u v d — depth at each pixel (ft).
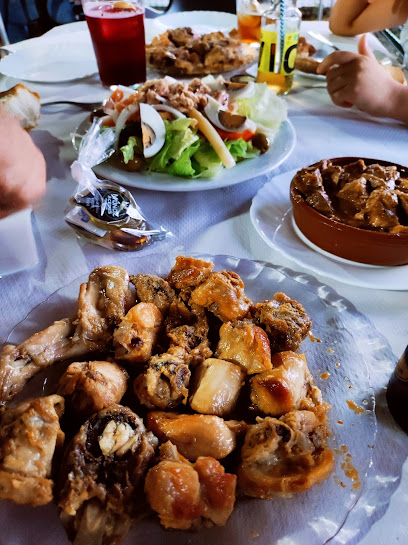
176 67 2.45
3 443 0.81
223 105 1.86
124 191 1.54
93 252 1.43
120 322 1.08
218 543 0.77
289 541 0.76
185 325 1.11
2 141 1.57
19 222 1.41
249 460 0.86
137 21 2.20
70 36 2.85
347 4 3.00
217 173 1.71
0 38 3.91
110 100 1.92
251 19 2.81
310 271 1.37
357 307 1.25
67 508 0.77
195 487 0.79
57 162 1.88
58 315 1.16
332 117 2.28
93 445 0.83
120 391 0.95
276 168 1.88
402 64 2.79
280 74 2.38
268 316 1.07
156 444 0.87
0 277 1.32
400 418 0.94
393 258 1.30
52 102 2.24
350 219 1.34
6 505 0.80
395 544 0.79
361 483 0.84
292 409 0.93
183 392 0.95
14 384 0.96
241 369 0.99
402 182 1.38
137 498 0.81
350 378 1.03
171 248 1.46
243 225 1.57
